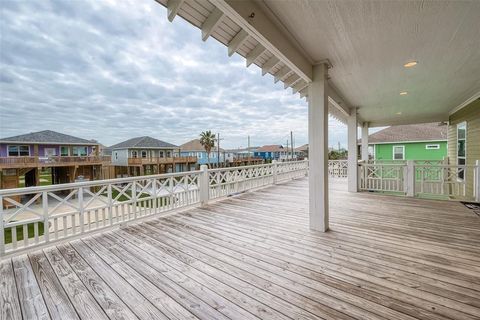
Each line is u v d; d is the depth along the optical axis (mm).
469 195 5469
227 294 1757
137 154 23141
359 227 3234
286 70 3180
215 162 32938
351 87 4133
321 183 3104
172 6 1775
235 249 2582
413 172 5254
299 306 1593
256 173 6824
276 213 4109
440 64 3088
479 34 2299
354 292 1736
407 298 1646
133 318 1517
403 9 1886
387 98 4980
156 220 3766
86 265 2260
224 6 1652
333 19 2057
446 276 1925
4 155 15789
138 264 2268
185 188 4441
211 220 3734
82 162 17938
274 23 2129
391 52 2732
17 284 1938
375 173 6074
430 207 4305
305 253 2434
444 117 7523
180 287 1863
